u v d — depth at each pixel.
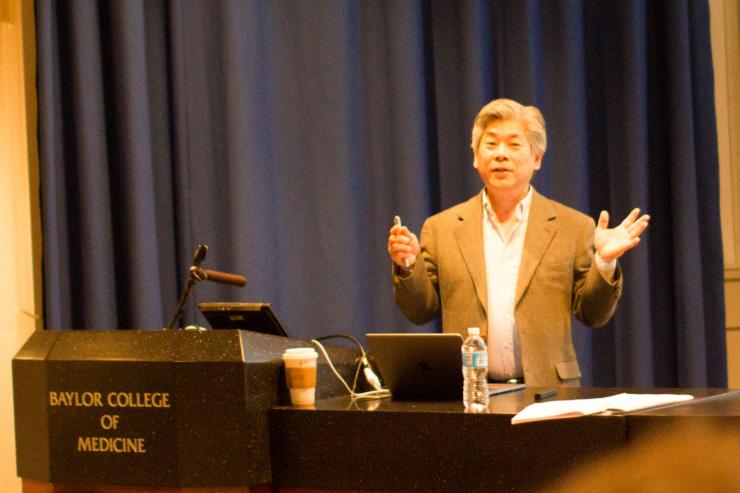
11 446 6.80
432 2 8.45
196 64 7.54
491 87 8.41
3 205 6.93
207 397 3.62
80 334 3.88
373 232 8.12
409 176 8.04
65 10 7.08
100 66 7.06
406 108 8.07
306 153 7.85
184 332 3.73
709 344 8.70
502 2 8.52
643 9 8.62
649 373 8.47
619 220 8.67
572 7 8.52
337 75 7.91
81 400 3.78
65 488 3.82
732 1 9.02
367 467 3.65
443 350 4.05
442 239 5.76
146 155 7.10
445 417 3.55
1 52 7.00
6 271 6.91
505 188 5.54
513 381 5.18
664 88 8.83
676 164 8.61
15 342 6.89
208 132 7.55
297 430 3.75
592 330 8.63
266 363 3.78
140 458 3.68
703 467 3.01
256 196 7.54
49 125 6.78
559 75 8.52
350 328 7.87
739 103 9.01
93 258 6.93
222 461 3.61
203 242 7.49
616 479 2.29
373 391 4.40
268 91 7.72
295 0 7.88
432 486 3.56
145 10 7.43
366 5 8.20
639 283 8.47
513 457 3.44
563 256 5.50
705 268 8.74
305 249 7.81
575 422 3.35
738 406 3.46
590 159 8.77
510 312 5.51
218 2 7.57
